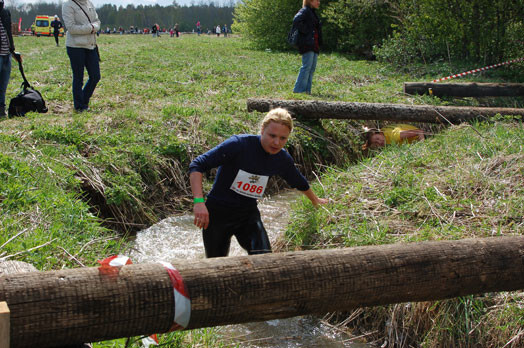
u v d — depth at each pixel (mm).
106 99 9992
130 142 7082
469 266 2809
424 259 2752
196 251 5348
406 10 17109
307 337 3865
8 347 1945
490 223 4305
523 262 2906
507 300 3465
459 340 3461
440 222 4434
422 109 8609
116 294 2238
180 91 11359
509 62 13711
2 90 8305
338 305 2643
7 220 4238
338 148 8555
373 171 5938
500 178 5125
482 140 6469
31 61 17609
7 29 8133
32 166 5641
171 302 2316
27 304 2102
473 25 15156
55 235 4238
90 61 8641
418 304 3701
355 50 23078
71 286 2193
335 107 8688
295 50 25219
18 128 7023
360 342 3812
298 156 8070
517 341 3230
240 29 27328
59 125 7152
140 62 16734
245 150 3770
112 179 6156
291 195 7344
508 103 11258
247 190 3898
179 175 7000
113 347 2879
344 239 4484
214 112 9031
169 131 7676
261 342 3762
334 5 22766
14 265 2895
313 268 2574
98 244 4527
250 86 12250
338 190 5535
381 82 13836
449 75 14422
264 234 4035
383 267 2674
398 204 4977
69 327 2162
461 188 5035
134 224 5902
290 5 25062
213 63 16906
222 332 3832
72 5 8242
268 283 2480
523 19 14734
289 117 3715
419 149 6668
